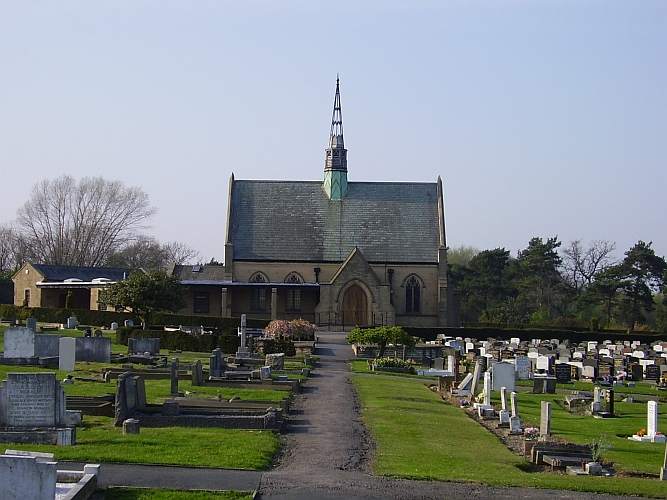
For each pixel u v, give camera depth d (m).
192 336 63.56
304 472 22.92
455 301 100.44
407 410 36.75
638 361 66.50
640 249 127.19
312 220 100.31
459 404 41.72
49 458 18.22
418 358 66.31
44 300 100.06
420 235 99.69
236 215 100.19
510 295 144.75
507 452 28.56
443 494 21.06
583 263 147.50
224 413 30.19
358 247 98.38
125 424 26.80
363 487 21.38
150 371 44.25
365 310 93.75
